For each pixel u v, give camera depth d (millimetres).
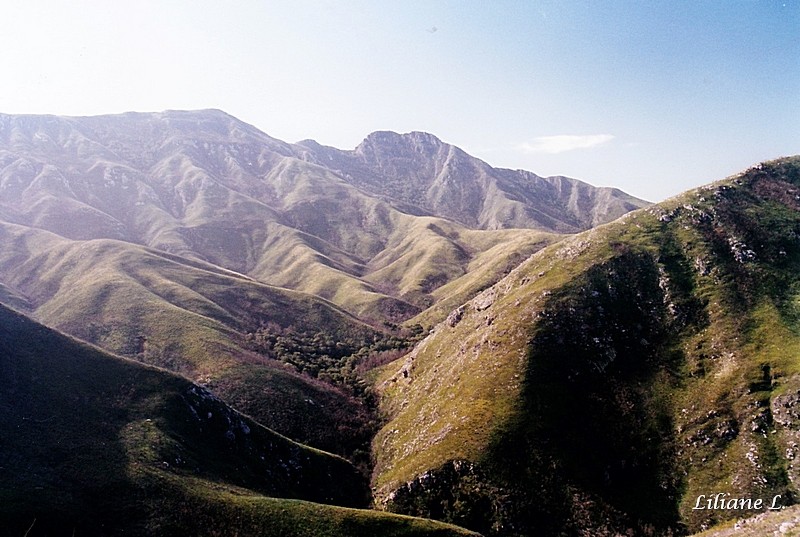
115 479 62500
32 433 67062
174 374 91812
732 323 95688
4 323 86375
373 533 63719
